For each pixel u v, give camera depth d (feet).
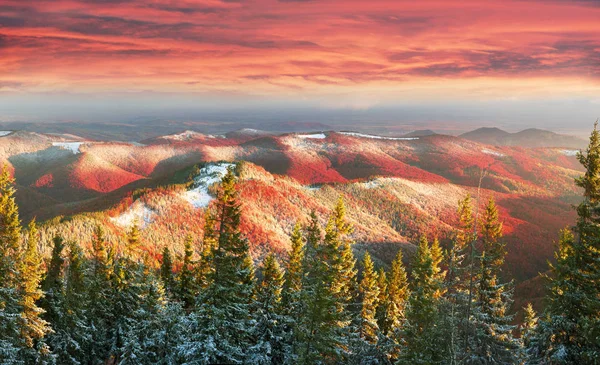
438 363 87.92
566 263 81.51
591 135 81.61
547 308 84.99
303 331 100.63
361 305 158.40
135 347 128.26
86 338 146.61
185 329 97.30
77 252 153.89
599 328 72.95
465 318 96.07
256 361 101.86
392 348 124.98
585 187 82.43
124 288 160.56
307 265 133.69
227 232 92.89
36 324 121.29
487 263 113.19
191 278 159.53
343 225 148.15
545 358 81.76
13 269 115.44
